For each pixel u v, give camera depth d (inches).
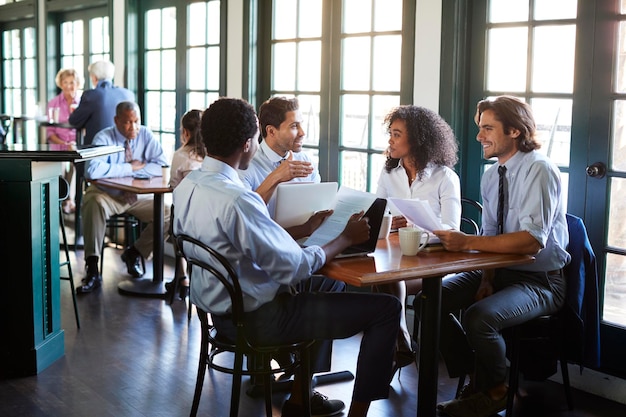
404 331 142.8
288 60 199.6
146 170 215.8
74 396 136.2
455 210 136.3
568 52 140.9
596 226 139.4
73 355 156.7
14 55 335.3
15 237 144.1
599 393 139.6
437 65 158.4
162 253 207.8
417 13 161.9
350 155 184.9
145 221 218.5
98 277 208.1
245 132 108.0
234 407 108.0
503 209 127.6
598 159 137.9
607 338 139.3
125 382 142.8
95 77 247.6
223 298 108.5
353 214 110.6
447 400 136.8
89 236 207.2
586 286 129.9
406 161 139.4
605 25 134.8
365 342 111.7
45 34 301.0
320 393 134.2
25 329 145.4
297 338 110.0
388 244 120.7
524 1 146.3
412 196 138.8
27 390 138.6
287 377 139.9
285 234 103.8
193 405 115.5
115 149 165.3
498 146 125.6
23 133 329.1
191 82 234.8
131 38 255.8
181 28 236.4
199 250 108.7
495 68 152.1
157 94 251.9
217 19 221.9
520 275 127.4
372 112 177.8
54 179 151.9
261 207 104.3
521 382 145.7
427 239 114.7
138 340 166.4
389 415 130.3
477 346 119.6
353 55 181.5
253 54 205.8
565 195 143.1
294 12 196.4
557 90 143.0
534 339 128.5
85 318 181.8
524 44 146.9
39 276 147.6
